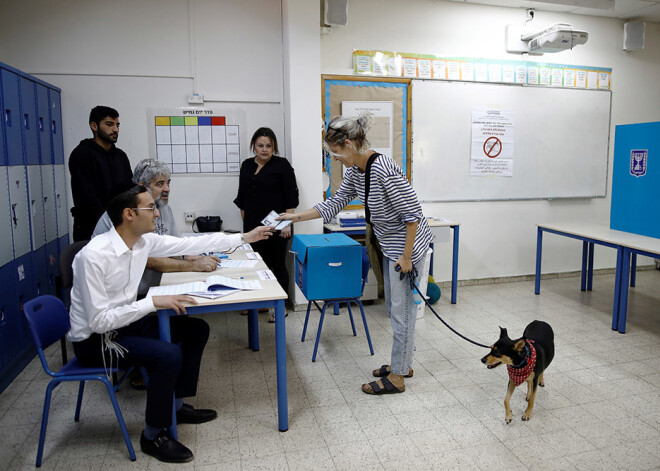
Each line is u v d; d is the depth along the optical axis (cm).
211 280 219
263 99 396
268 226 263
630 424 227
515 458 202
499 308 406
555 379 274
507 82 463
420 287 375
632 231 381
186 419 230
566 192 498
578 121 491
